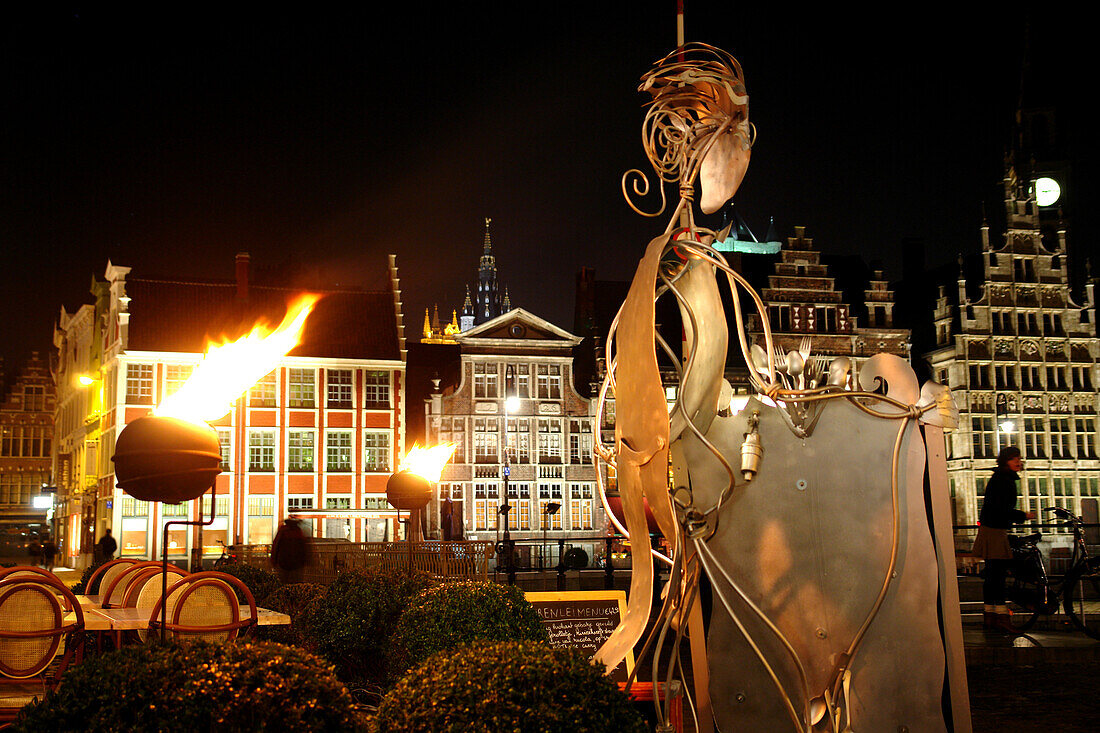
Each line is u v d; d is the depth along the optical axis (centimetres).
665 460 436
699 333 479
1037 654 1080
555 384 4784
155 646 398
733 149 509
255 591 1224
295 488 4391
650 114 519
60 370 6159
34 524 6950
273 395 4425
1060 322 4975
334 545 1356
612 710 383
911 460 493
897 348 4922
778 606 477
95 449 4931
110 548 3156
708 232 512
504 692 375
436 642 727
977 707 827
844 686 466
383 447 4531
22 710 369
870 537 484
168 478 549
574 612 896
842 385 507
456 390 4678
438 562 1114
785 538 482
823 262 5538
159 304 4456
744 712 474
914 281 5578
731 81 509
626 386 459
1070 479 4841
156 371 4319
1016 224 4981
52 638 620
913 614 480
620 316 475
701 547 466
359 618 881
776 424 491
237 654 386
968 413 4781
